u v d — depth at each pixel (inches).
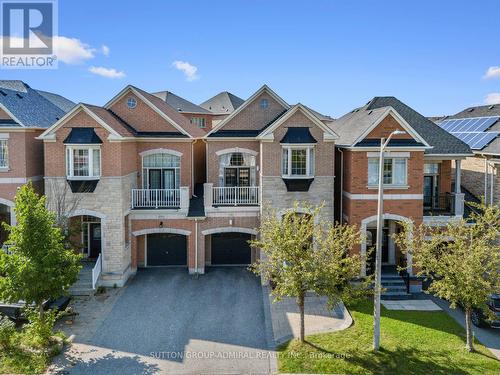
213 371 587.8
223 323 742.5
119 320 750.5
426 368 591.8
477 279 605.6
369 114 1024.2
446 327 733.9
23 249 617.9
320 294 619.5
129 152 977.5
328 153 932.6
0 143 938.1
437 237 682.8
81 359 616.1
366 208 933.2
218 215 987.3
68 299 815.7
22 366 583.5
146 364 604.7
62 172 908.6
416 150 925.2
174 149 1051.3
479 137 1104.8
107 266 916.6
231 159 1053.2
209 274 999.6
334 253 642.2
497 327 710.5
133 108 1061.1
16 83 1163.9
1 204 984.3
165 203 1007.0
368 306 828.0
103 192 910.4
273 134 925.8
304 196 936.9
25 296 607.2
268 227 705.0
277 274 651.5
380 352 632.4
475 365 601.0
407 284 907.4
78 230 933.2
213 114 1859.0
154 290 896.3
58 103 1380.4
